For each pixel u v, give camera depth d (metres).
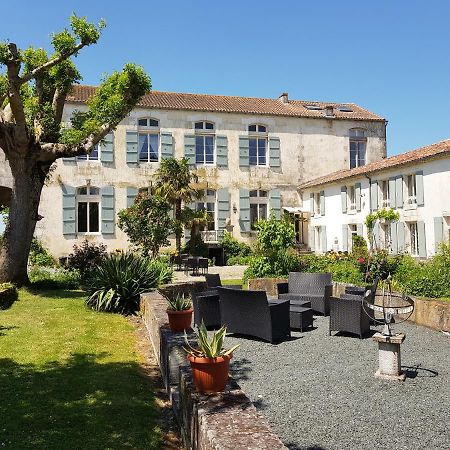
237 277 19.02
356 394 5.14
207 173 26.55
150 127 25.86
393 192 19.50
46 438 3.86
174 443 3.95
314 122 28.34
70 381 5.28
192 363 3.54
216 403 3.25
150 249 19.53
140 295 9.59
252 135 27.44
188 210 23.66
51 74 13.29
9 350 6.48
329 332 8.22
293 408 4.76
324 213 25.39
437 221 16.95
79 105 23.97
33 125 13.16
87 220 24.83
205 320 8.80
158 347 6.21
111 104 12.48
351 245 22.80
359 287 10.14
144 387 5.29
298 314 8.47
